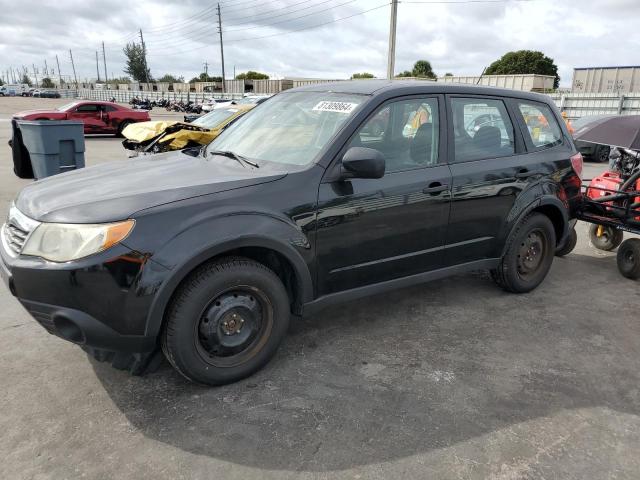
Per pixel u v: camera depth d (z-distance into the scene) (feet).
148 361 9.27
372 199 10.57
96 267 8.02
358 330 12.05
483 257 13.25
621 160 19.17
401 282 11.72
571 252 19.13
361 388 9.67
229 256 9.30
